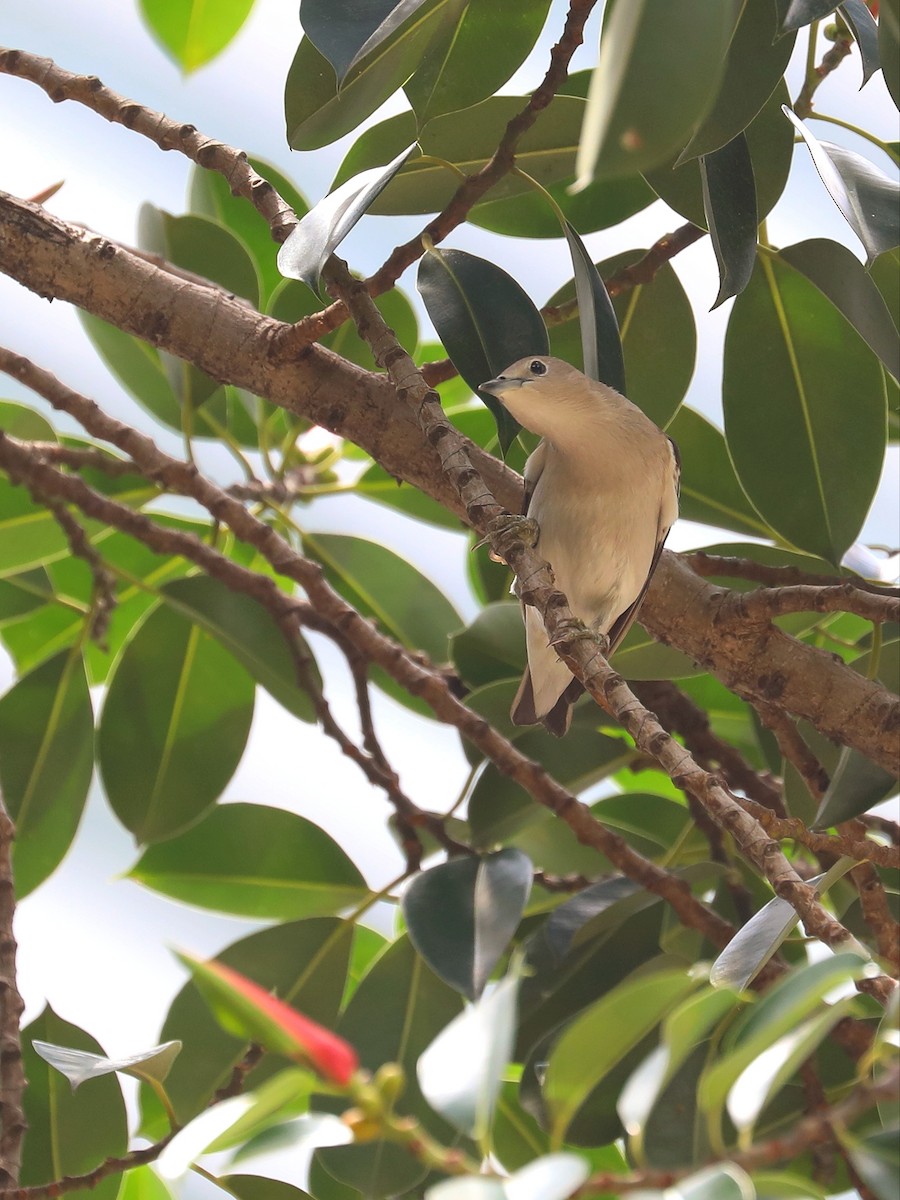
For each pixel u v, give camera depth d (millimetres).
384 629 7133
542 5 4625
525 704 5973
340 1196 5359
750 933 3520
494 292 5012
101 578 6051
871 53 4383
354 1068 2008
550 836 6367
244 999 1993
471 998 4492
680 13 2412
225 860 6164
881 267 5469
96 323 6699
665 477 5969
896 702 4738
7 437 5621
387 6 3797
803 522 5508
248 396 6844
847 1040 4645
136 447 5777
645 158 2451
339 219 4012
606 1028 2379
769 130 4926
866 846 3465
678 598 5047
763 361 5512
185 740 6160
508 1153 5562
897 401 6141
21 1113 3871
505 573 6941
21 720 6074
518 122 4398
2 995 4125
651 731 3238
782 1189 2223
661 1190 2115
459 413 6922
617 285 5438
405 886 5074
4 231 4891
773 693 4941
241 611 5941
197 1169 4402
